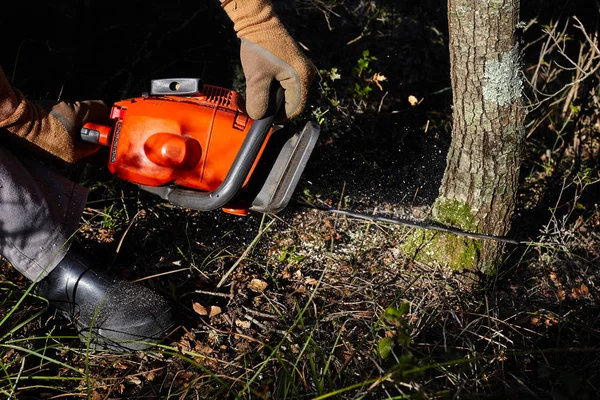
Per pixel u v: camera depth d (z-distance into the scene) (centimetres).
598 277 168
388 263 166
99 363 139
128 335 137
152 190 143
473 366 136
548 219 188
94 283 137
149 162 136
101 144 140
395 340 136
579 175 191
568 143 211
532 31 231
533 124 210
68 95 195
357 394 127
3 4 189
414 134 207
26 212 131
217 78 211
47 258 135
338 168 197
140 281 155
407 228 175
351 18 231
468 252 160
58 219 135
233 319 149
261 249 170
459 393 124
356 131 205
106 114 144
